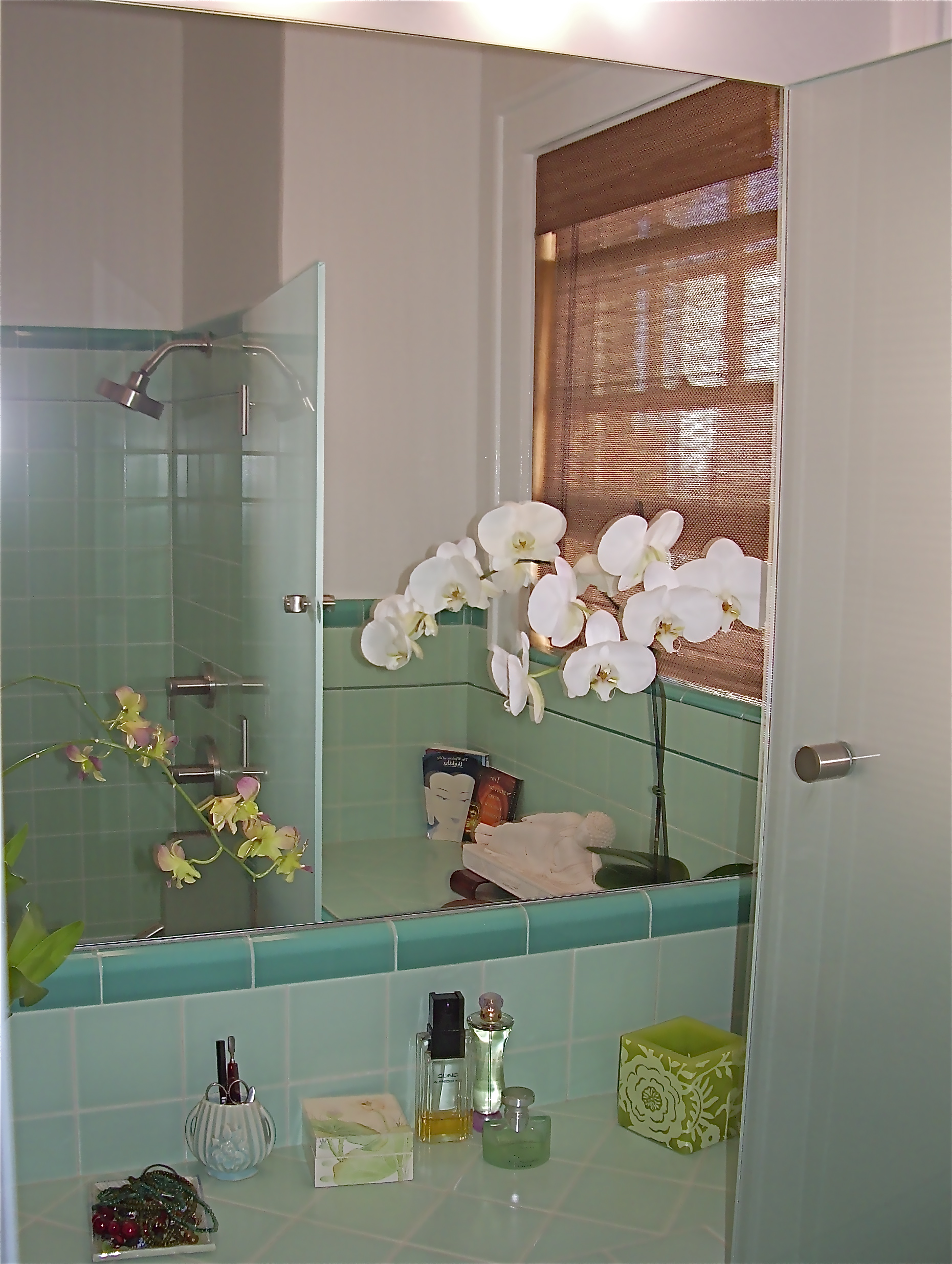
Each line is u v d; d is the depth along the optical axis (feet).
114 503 3.26
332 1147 3.34
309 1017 3.54
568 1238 3.20
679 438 3.87
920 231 3.14
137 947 3.38
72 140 3.11
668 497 3.88
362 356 3.48
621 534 3.84
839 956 3.38
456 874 3.75
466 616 3.68
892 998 3.34
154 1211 3.10
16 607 3.20
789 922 3.42
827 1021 3.41
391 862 3.67
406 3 3.11
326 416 3.46
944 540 3.18
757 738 4.14
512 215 3.59
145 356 3.25
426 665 3.65
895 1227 3.36
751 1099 3.32
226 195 3.27
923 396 3.18
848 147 3.26
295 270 3.37
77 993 3.29
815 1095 3.43
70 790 3.29
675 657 3.97
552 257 3.66
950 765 3.23
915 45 3.18
